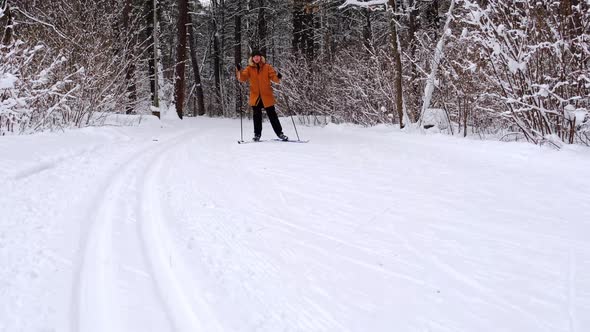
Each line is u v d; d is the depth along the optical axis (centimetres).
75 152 520
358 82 1089
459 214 285
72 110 820
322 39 1966
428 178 396
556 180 378
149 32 1691
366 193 344
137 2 1680
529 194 333
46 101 749
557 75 561
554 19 563
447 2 1155
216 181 393
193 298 178
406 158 508
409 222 271
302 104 1402
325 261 214
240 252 226
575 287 180
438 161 485
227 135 867
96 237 247
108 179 396
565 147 508
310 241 241
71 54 834
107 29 1027
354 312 165
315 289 185
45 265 208
